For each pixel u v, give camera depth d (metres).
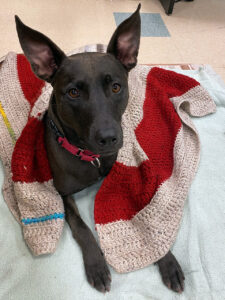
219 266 0.45
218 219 0.50
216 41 0.95
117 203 0.51
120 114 0.40
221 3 1.11
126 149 0.53
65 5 1.07
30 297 0.42
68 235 0.48
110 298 0.42
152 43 0.93
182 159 0.54
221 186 0.54
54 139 0.46
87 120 0.36
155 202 0.48
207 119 0.66
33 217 0.47
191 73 0.77
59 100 0.39
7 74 0.62
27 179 0.48
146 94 0.64
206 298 0.41
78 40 0.93
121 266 0.43
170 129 0.60
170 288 0.42
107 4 1.09
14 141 0.57
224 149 0.60
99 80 0.36
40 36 0.36
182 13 1.06
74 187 0.49
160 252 0.44
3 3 1.07
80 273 0.44
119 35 0.39
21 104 0.60
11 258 0.46
